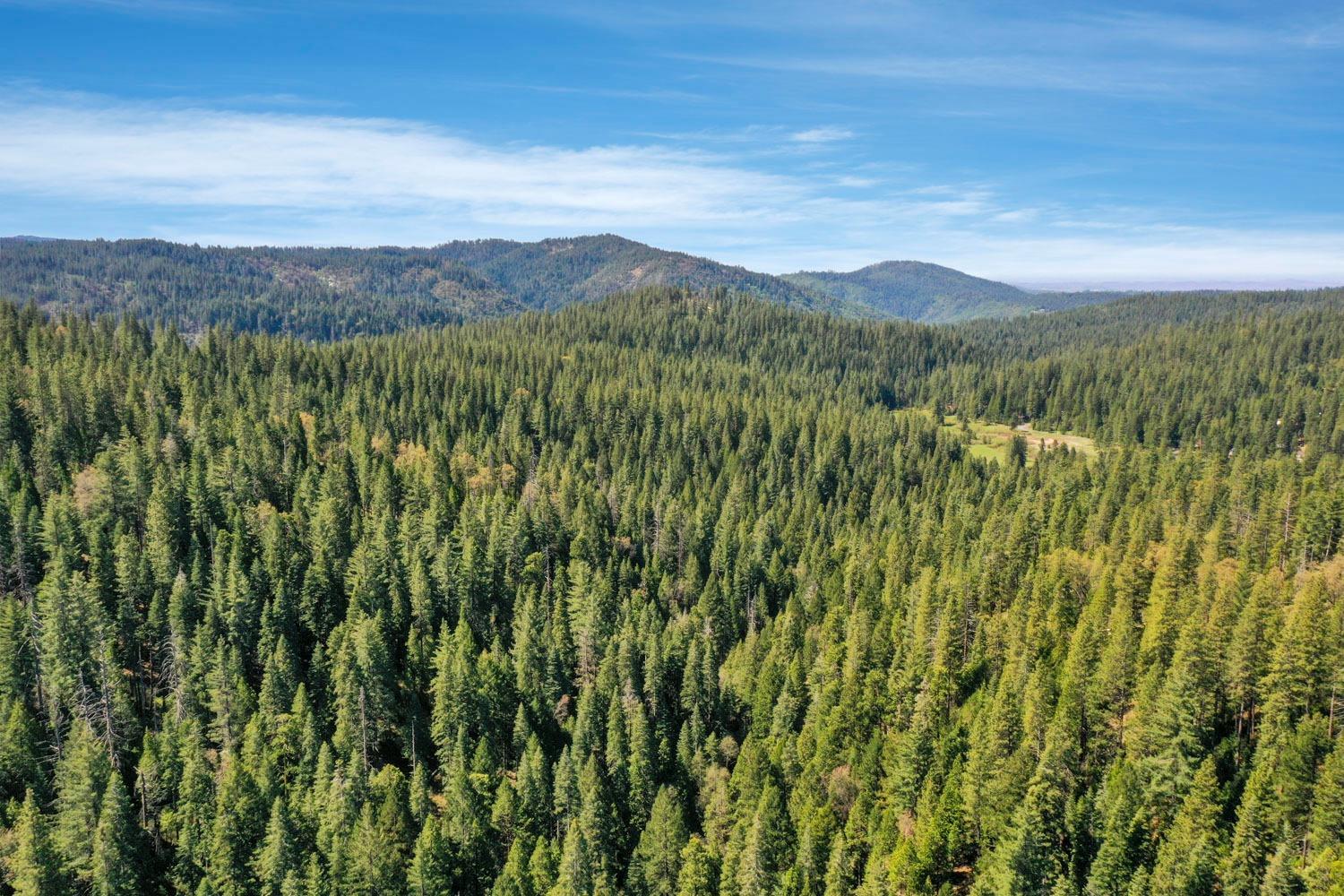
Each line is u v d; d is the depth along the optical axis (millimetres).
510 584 128250
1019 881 65125
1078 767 76188
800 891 73062
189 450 149750
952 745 81062
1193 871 61938
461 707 95062
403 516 137750
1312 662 74500
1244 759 73938
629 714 96875
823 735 89562
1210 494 140500
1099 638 89625
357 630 101688
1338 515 115312
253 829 80312
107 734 89188
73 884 76188
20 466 132250
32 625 96375
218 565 109125
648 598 136375
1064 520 141875
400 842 81062
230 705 94000
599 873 79250
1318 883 58562
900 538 145500
